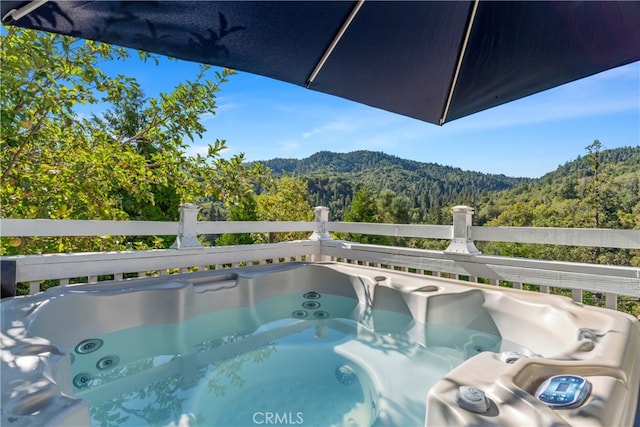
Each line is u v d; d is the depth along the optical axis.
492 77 2.03
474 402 1.05
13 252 4.12
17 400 1.09
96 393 1.96
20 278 2.40
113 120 5.55
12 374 1.27
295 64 1.92
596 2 1.49
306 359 2.38
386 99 2.27
